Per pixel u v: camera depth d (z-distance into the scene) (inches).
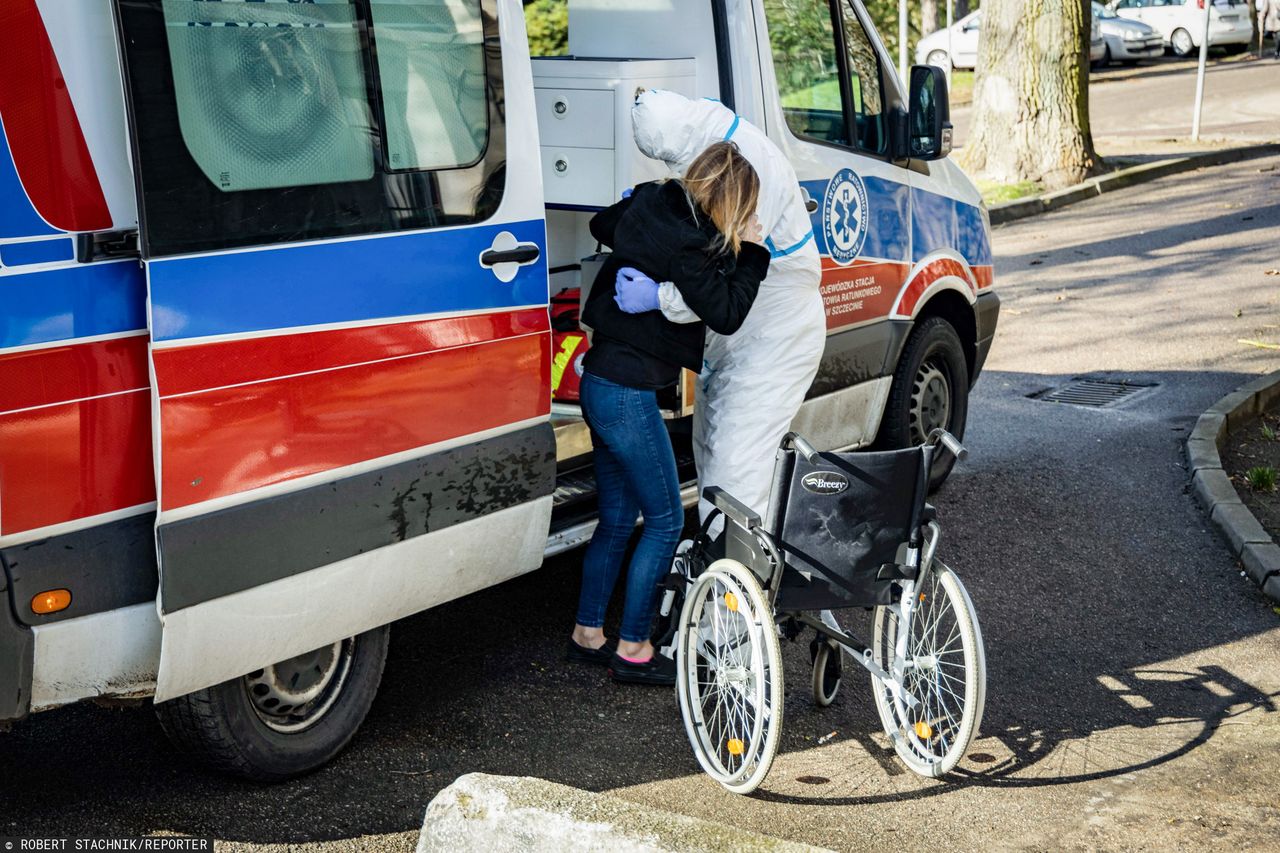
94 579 126.3
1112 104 903.1
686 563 173.8
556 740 167.3
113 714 169.8
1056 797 155.8
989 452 284.0
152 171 123.0
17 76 116.5
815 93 214.2
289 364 135.6
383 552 147.6
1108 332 377.1
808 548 159.0
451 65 150.3
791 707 178.2
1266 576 217.5
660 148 173.6
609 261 171.0
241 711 147.1
